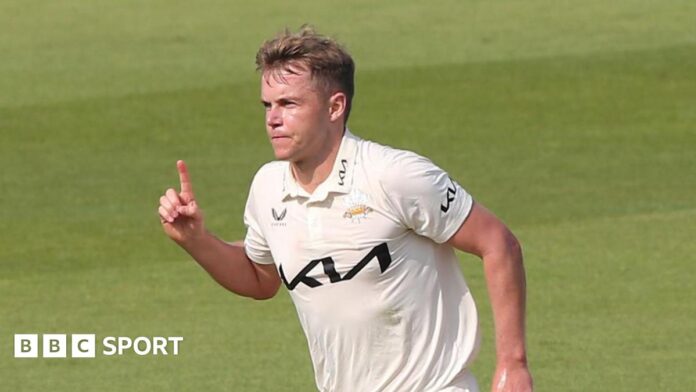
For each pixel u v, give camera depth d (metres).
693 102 61.59
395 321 18.50
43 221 45.88
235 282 20.12
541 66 67.69
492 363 32.19
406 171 17.94
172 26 78.44
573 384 30.69
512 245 18.45
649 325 34.62
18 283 39.31
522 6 79.94
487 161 53.34
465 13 79.06
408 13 79.50
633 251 41.03
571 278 38.56
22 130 58.94
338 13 80.31
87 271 40.38
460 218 18.20
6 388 31.19
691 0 79.56
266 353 33.25
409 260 18.39
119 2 84.56
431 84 65.25
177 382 31.39
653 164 52.22
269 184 18.72
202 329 35.06
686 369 31.52
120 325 35.47
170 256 41.78
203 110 61.44
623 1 80.00
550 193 48.38
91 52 73.12
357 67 68.62
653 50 69.81
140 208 47.38
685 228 43.34
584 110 60.75
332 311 18.55
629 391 30.22
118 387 31.16
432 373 18.62
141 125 59.41
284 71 17.89
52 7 83.81
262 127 58.81
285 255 18.62
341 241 18.22
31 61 71.62
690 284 37.84
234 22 78.75
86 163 53.88
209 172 52.19
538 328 34.56
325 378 19.17
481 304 36.25
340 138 18.27
